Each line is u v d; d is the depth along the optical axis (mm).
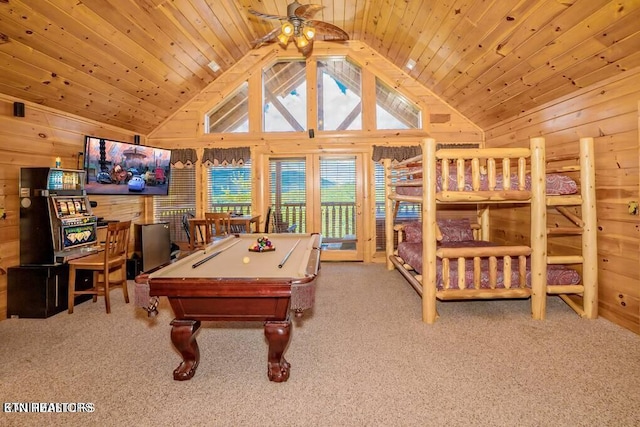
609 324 2996
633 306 2840
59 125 3998
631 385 2066
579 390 2025
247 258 2467
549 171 3365
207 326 3066
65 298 3473
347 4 4406
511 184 3340
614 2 2336
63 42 3197
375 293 3988
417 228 4836
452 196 3086
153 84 4633
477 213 5559
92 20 3178
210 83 5598
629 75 2826
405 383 2119
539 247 3113
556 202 3121
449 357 2434
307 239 3498
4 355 2516
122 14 3322
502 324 3021
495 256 3156
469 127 5492
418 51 4566
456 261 3582
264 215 5754
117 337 2830
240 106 5766
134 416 1832
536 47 3148
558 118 3717
